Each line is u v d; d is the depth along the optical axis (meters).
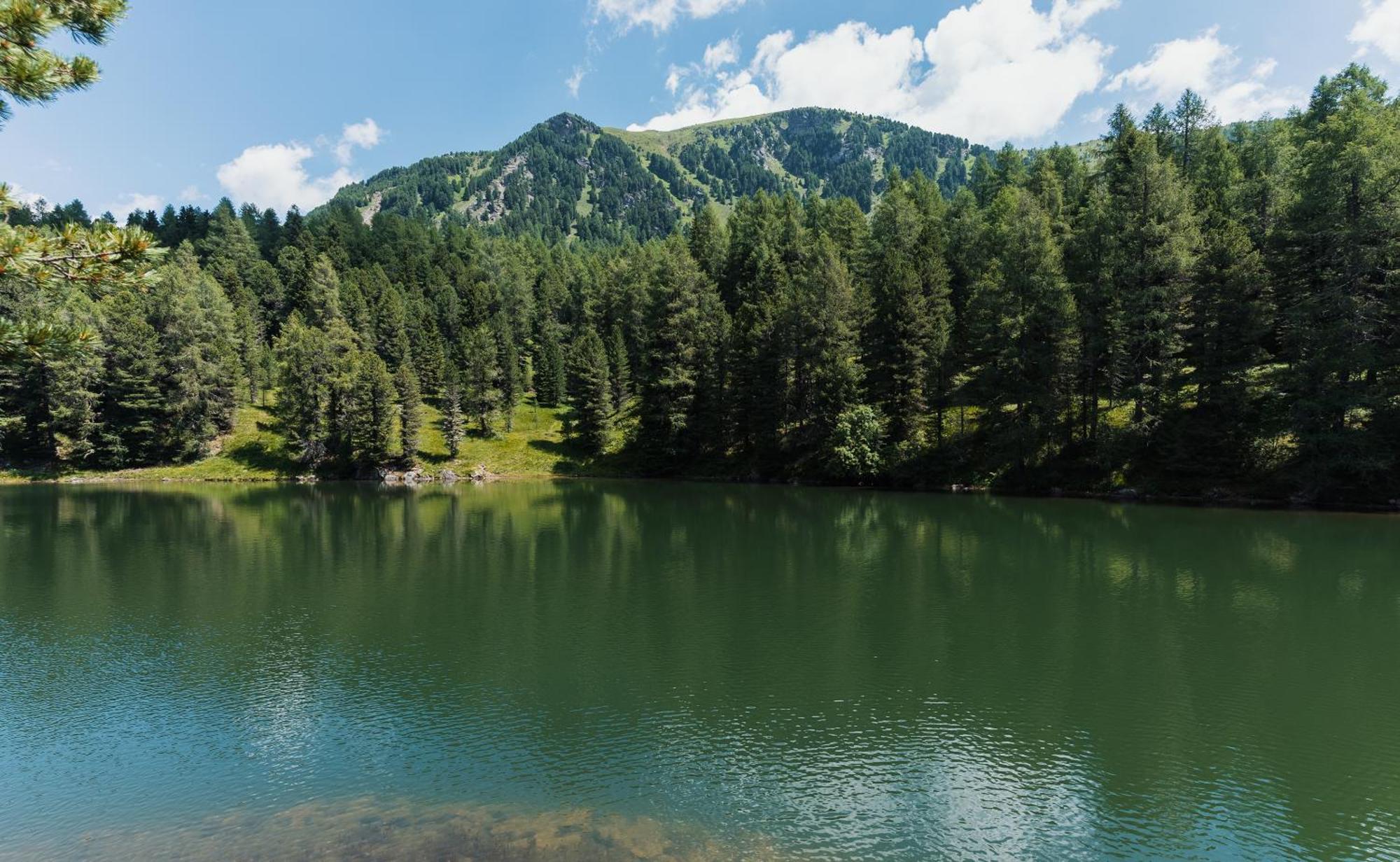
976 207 96.25
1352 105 57.00
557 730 16.59
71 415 77.25
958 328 67.44
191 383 80.94
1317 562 31.80
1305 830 12.70
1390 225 42.03
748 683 19.34
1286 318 46.75
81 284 7.50
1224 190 66.56
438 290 128.00
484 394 89.75
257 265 122.88
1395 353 43.50
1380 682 19.00
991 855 11.91
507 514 52.69
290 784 14.34
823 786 14.09
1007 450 57.88
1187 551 34.47
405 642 22.88
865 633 23.38
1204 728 16.47
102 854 12.16
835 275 69.12
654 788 14.01
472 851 11.95
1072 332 54.03
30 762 15.39
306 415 81.69
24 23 7.49
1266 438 47.97
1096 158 82.81
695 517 49.41
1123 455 53.41
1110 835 12.50
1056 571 31.25
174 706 18.17
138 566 34.75
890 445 64.00
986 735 16.20
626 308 106.75
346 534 43.88
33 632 24.27
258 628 24.47
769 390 73.69
